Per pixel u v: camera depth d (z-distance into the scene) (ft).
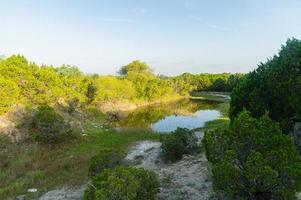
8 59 146.61
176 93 389.80
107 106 218.59
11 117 119.14
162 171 72.90
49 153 96.73
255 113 67.15
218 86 470.39
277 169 40.86
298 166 41.29
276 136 44.42
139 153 97.09
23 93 139.74
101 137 120.67
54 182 71.61
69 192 64.90
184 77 522.88
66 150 101.09
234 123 47.21
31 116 123.95
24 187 69.26
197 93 444.96
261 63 73.51
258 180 40.27
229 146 46.09
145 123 170.71
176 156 83.82
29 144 103.60
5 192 66.08
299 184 40.32
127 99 274.57
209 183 59.67
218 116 199.00
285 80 63.31
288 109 61.98
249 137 44.86
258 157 40.52
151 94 310.45
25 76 141.49
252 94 68.13
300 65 62.90
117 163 68.49
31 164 85.76
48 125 107.96
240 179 41.65
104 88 247.29
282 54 69.67
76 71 300.61
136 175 49.55
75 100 171.42
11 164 84.84
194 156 82.38
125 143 111.86
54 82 156.56
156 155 90.99
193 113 220.43
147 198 48.57
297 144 59.88
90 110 184.85
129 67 456.04
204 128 134.92
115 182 45.19
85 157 92.27
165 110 241.35
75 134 118.73
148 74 460.55
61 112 149.48
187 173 67.82
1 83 121.49
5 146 97.96
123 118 190.80
